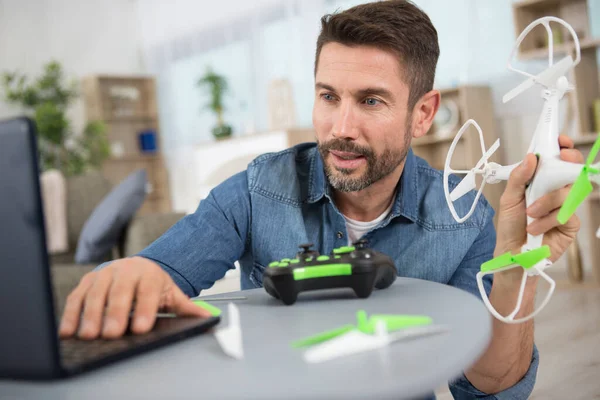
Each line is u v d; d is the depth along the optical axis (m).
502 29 4.09
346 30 0.88
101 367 0.52
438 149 4.46
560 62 0.66
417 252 1.06
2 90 5.91
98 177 3.34
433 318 0.61
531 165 0.65
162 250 1.00
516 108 4.09
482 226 1.08
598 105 3.50
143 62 6.93
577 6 3.70
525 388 0.94
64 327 0.61
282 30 5.48
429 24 0.95
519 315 0.81
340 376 0.46
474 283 1.06
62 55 6.42
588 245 3.77
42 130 5.52
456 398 1.01
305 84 5.27
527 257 0.67
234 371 0.49
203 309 0.68
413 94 0.95
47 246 0.47
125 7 6.88
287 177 1.10
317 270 0.73
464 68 4.31
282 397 0.43
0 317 0.49
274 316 0.69
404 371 0.46
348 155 0.91
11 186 0.46
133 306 0.72
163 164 6.76
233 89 5.98
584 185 0.59
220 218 1.06
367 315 0.65
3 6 6.08
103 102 6.53
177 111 6.60
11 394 0.48
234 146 5.05
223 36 6.01
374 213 1.05
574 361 2.13
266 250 1.08
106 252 2.75
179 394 0.45
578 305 2.92
